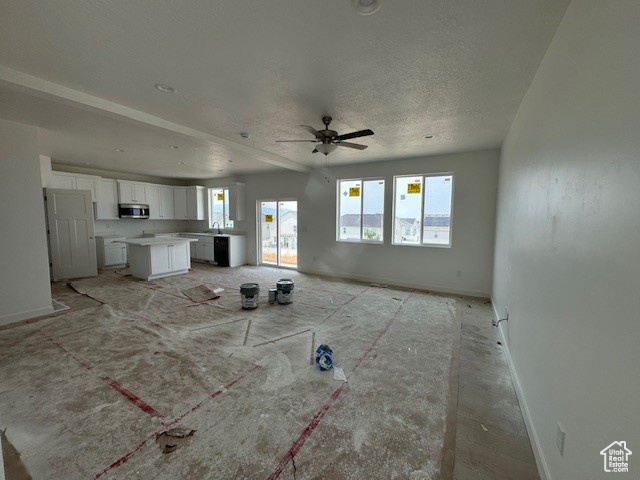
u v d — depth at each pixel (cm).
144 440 171
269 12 164
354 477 149
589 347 109
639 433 78
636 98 85
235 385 226
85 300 440
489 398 218
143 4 158
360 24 174
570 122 141
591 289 110
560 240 147
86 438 171
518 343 232
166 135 385
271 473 150
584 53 127
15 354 269
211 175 789
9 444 166
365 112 312
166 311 396
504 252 338
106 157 546
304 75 237
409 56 208
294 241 727
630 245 85
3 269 339
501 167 417
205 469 152
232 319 369
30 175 354
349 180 620
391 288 536
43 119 334
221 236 756
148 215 773
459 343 308
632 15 88
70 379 230
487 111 301
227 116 330
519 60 207
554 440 139
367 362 265
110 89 264
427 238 534
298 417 192
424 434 180
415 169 527
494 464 160
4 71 226
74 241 571
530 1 153
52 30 180
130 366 250
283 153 511
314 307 421
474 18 167
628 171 88
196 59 215
